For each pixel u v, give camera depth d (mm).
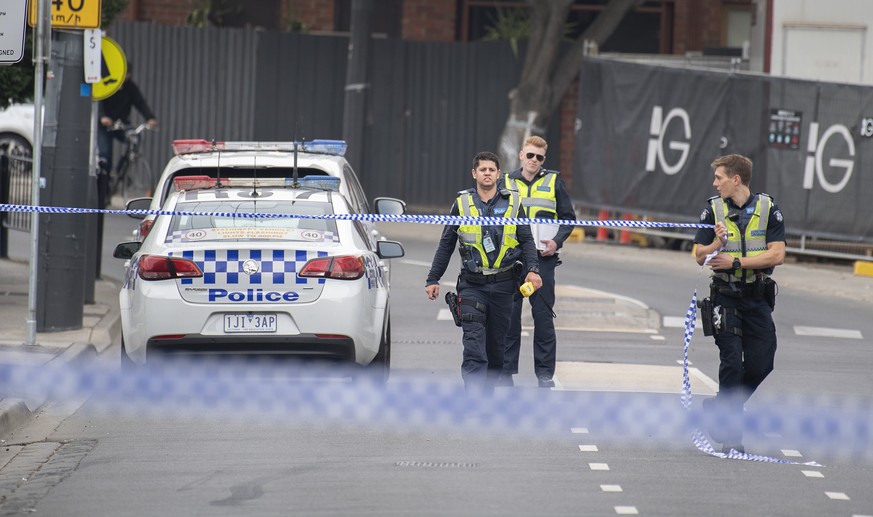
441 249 37969
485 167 37281
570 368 45375
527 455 32188
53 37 48656
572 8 102562
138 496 28234
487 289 37094
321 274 37719
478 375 36656
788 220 77812
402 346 49344
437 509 27062
